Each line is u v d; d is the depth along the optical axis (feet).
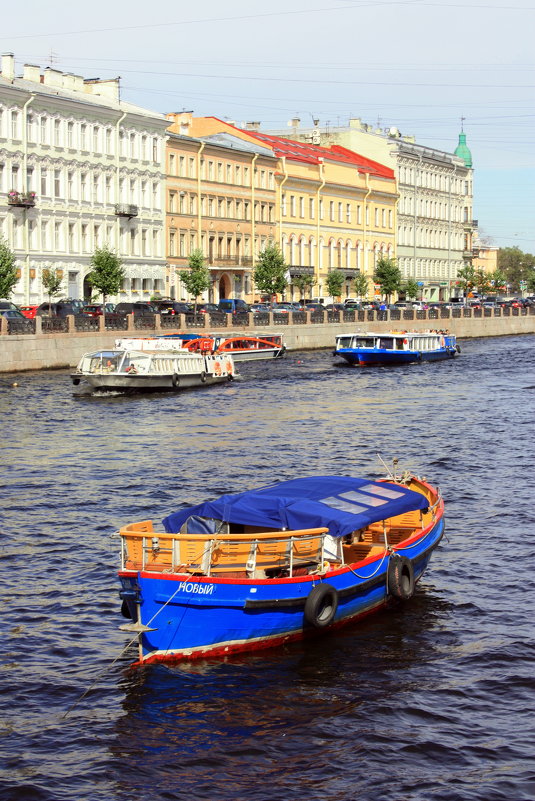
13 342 175.73
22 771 42.29
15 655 52.47
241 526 57.21
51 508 81.35
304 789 41.01
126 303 224.33
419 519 63.36
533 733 44.78
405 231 402.31
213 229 292.20
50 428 123.03
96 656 52.42
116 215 256.11
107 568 65.51
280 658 52.03
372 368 212.23
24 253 227.61
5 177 223.10
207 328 221.05
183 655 51.11
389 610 58.34
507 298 439.22
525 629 55.72
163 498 85.35
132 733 45.16
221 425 126.62
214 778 41.86
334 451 107.65
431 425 126.52
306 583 52.54
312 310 258.37
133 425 126.11
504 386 175.11
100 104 250.57
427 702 47.62
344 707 47.24
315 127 380.17
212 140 307.37
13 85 223.10
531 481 91.45
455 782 41.19
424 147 419.33
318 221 340.80
